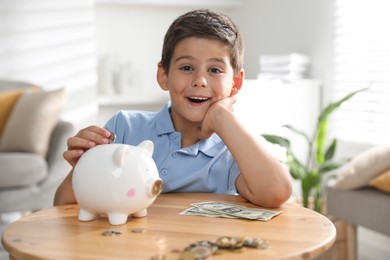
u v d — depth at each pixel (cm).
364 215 213
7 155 269
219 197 130
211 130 129
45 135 285
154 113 153
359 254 272
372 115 278
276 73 315
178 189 136
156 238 95
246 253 85
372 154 219
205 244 86
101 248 89
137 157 106
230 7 389
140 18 384
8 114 310
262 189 117
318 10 309
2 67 359
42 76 366
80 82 370
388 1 265
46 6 363
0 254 265
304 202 249
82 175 104
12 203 268
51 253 87
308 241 93
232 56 131
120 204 103
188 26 128
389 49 265
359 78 285
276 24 348
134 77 379
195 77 127
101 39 379
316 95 307
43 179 277
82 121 370
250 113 291
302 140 303
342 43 293
